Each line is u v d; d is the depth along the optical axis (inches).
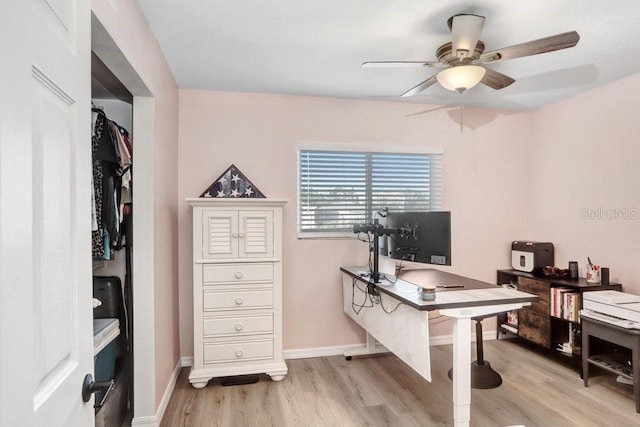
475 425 83.7
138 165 81.4
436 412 90.0
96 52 60.6
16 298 23.5
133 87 77.3
